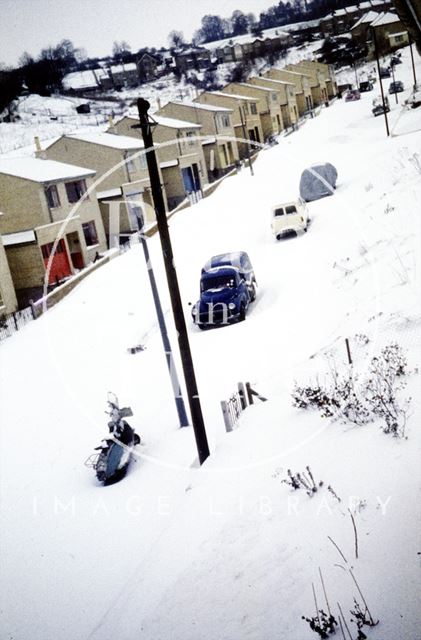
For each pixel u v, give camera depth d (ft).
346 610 13.35
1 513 32.60
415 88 166.71
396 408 22.16
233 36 632.38
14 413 47.91
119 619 18.26
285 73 248.52
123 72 412.36
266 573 16.53
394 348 28.09
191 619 16.11
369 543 15.42
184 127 142.10
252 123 192.44
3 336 75.56
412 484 17.06
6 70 391.24
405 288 37.42
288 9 605.31
